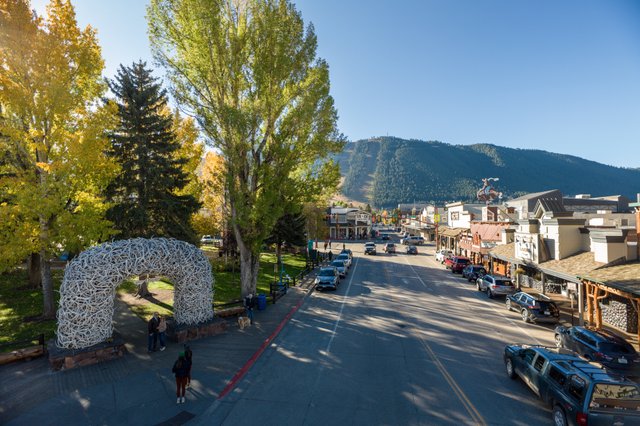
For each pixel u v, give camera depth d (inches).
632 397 316.8
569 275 753.0
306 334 650.8
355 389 431.2
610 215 1395.2
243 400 401.7
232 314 751.1
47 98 596.1
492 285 984.9
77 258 512.4
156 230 884.6
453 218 2308.1
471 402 399.5
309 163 871.7
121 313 741.3
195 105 791.1
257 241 812.6
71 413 367.2
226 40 801.6
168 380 445.7
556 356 394.6
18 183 589.3
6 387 422.3
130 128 876.0
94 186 682.8
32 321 654.5
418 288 1124.5
